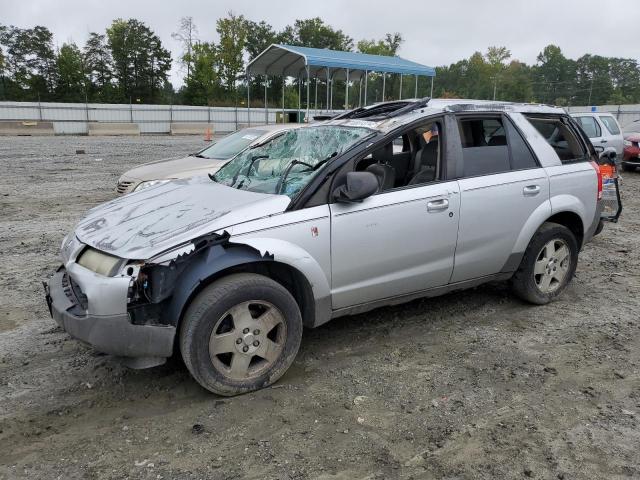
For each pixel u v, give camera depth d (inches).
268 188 157.8
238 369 139.3
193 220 139.2
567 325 188.2
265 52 854.5
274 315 141.9
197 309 130.9
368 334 180.2
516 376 152.9
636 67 4030.5
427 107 174.2
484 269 183.2
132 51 2952.8
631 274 248.2
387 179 172.7
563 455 118.4
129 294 127.0
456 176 172.4
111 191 469.1
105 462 115.8
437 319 192.4
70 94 2800.2
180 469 113.6
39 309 199.5
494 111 185.9
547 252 198.7
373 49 3021.7
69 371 154.7
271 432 126.3
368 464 115.2
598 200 209.9
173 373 153.6
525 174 186.4
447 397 141.6
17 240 298.8
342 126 175.0
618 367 158.7
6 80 2893.7
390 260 159.5
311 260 144.7
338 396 141.9
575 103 3651.6
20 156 774.5
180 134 1560.0
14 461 116.1
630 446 121.6
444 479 110.7
